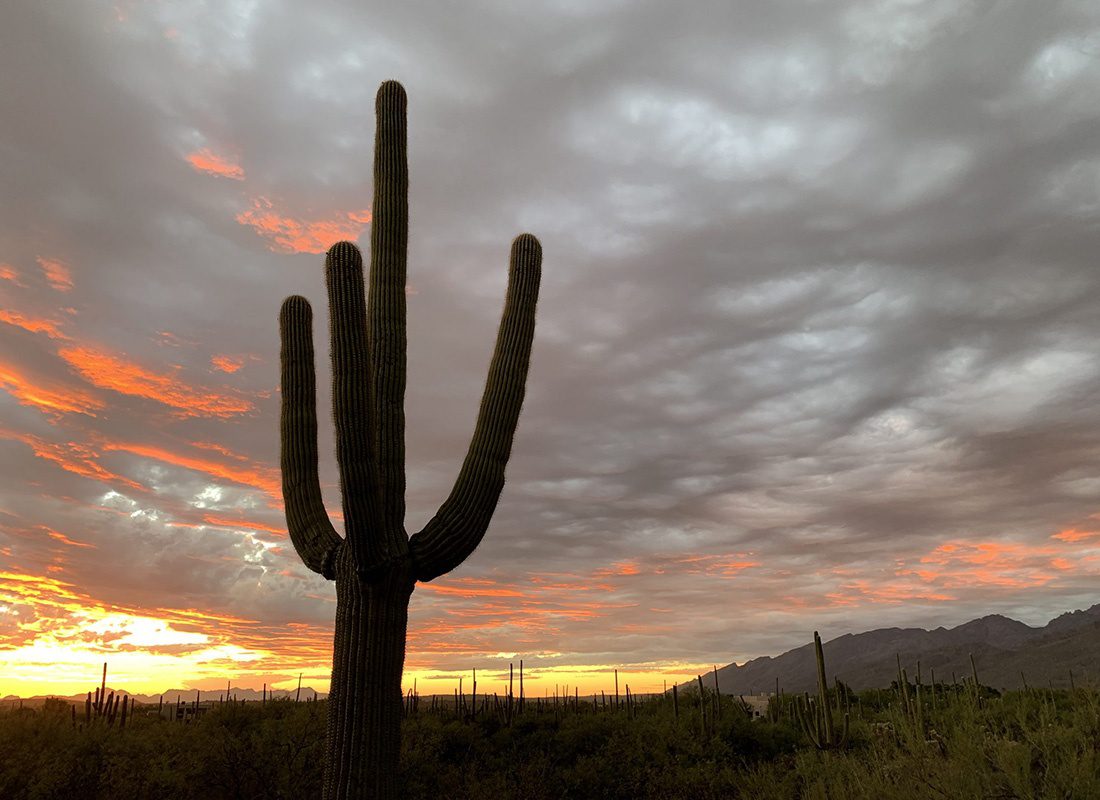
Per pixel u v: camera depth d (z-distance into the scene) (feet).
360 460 24.14
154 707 82.38
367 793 23.45
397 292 28.81
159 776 37.55
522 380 30.25
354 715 24.08
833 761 31.19
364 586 25.07
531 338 31.09
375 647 24.73
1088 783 19.33
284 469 29.68
